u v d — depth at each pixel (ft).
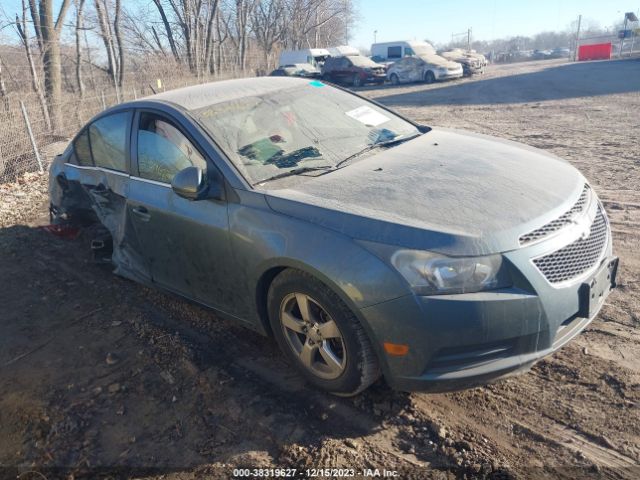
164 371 11.13
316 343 9.52
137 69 60.39
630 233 16.12
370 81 94.73
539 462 8.18
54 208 17.70
